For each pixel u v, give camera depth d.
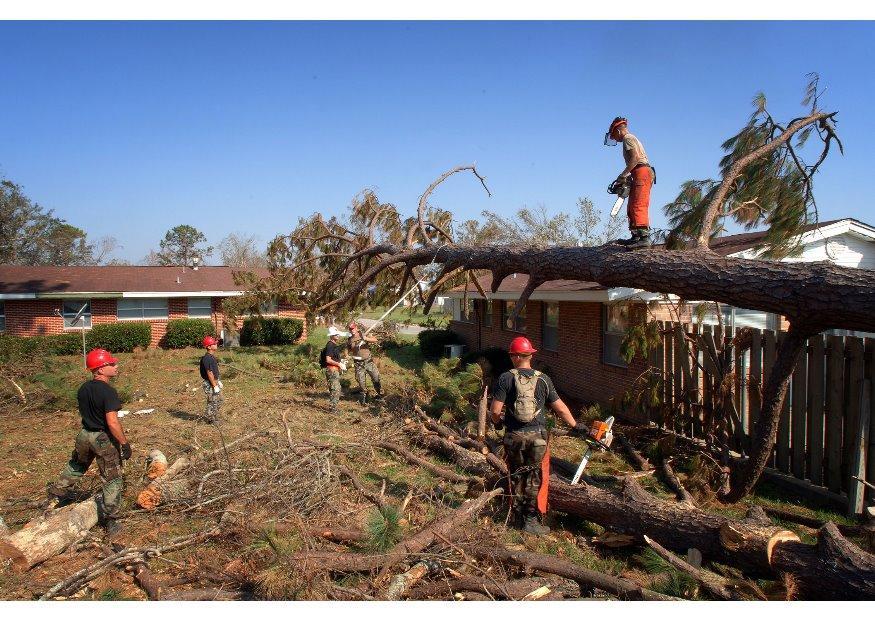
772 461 6.66
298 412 10.42
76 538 4.75
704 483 5.99
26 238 40.84
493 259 7.57
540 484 4.95
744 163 6.10
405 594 3.77
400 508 5.26
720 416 7.02
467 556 4.11
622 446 7.80
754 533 3.90
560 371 12.70
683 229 7.59
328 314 12.78
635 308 8.19
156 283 24.23
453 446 7.23
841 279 4.21
